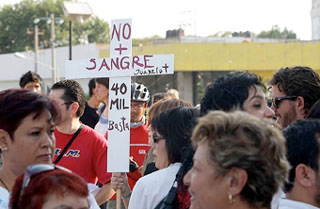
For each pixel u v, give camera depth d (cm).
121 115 431
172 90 747
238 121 202
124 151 427
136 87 534
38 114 243
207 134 203
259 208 201
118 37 438
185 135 311
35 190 202
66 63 454
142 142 541
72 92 441
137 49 2838
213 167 200
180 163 314
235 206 201
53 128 253
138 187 321
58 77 3969
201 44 2789
